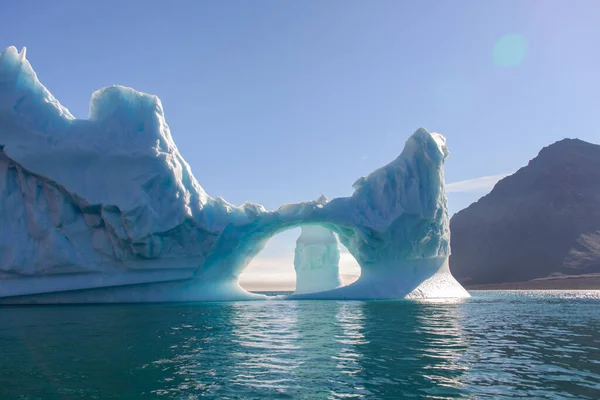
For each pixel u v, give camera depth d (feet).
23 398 22.41
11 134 83.25
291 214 101.09
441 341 38.40
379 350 34.12
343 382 25.04
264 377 26.17
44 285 83.35
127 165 85.35
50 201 83.92
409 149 107.65
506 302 99.40
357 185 114.32
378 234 101.24
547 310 74.64
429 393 22.98
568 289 268.62
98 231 85.66
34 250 83.20
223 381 25.34
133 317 57.67
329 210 103.09
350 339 39.42
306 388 23.95
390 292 99.25
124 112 90.48
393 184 106.22
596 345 36.58
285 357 31.55
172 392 23.32
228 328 46.65
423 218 102.37
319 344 36.81
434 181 104.78
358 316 59.11
